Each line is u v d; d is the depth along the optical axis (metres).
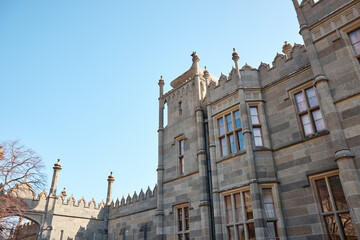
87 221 26.83
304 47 14.45
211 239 15.42
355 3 12.20
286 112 14.35
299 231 12.21
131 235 24.28
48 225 24.20
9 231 21.84
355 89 11.39
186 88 20.91
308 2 13.91
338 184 11.65
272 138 14.56
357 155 10.68
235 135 15.70
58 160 26.92
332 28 12.70
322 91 12.10
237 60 16.75
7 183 21.02
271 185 13.52
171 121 21.22
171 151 20.28
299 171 12.96
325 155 12.27
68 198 26.28
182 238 17.34
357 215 9.85
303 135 13.43
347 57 11.95
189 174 18.08
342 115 11.48
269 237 12.69
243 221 13.79
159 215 18.80
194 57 20.91
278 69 15.39
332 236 11.31
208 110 17.55
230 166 15.27
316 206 11.93
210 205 16.20
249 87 15.77
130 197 26.11
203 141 17.83
